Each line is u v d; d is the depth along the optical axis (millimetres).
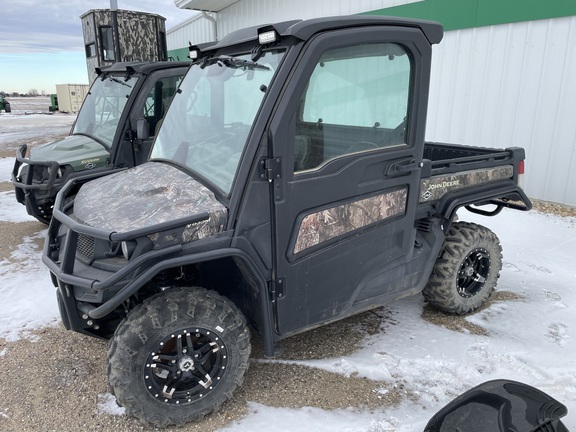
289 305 2469
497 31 6305
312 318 2588
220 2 11461
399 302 3715
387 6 7535
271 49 2342
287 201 2295
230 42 2652
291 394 2584
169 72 5184
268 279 2367
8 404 2533
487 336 3166
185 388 2350
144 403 2227
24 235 5422
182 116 2906
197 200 2279
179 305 2232
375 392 2596
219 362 2367
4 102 33156
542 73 5930
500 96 6434
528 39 5992
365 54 2402
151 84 5066
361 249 2650
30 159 4836
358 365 2822
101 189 2664
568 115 5766
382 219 2686
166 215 2174
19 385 2697
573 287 3906
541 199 6250
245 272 2334
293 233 2355
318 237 2445
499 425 1990
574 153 5793
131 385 2182
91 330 2479
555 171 6031
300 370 2795
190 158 2656
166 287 2486
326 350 3010
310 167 2355
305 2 9156
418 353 2955
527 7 5879
